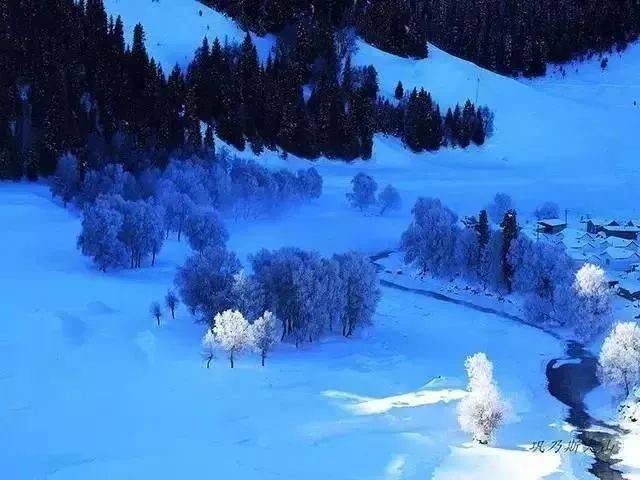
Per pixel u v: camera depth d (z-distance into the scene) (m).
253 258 102.94
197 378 79.12
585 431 74.44
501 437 71.81
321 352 90.44
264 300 91.31
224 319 82.31
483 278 118.00
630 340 80.56
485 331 102.56
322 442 65.94
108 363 80.56
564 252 119.00
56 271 110.62
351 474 59.34
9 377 74.00
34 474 56.81
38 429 65.56
